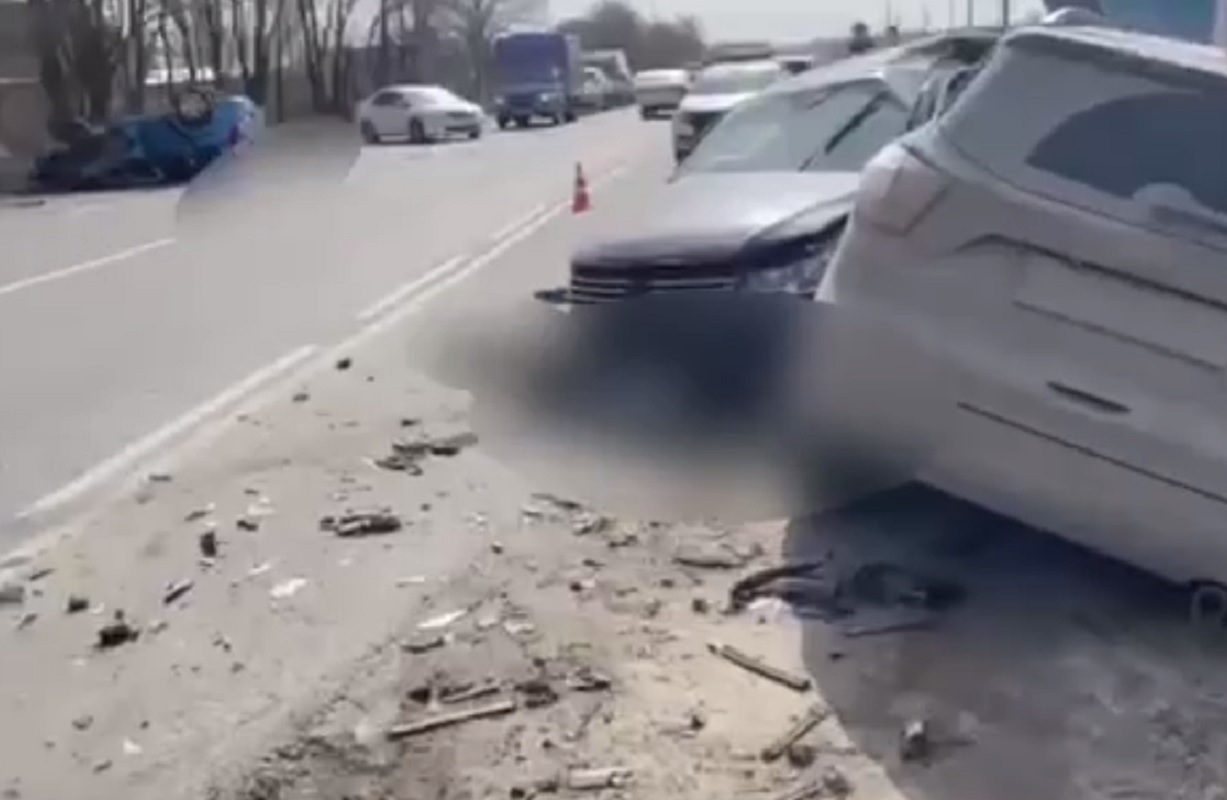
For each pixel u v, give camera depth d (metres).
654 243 7.62
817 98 9.48
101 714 4.62
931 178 5.04
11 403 8.95
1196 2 12.21
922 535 5.84
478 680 4.74
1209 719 4.36
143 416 8.55
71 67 38.09
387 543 6.07
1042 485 4.86
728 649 4.92
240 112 31.06
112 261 16.17
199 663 4.96
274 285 13.84
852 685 4.64
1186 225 4.66
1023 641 4.91
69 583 5.75
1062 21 6.13
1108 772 4.09
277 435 7.95
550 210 19.94
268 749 4.34
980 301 4.89
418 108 42.06
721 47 62.44
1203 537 4.63
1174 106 4.95
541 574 5.67
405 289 13.25
